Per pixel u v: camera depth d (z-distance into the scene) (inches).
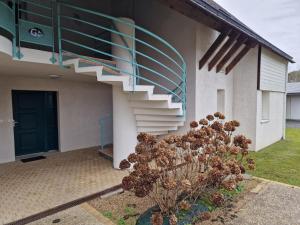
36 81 276.1
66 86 303.6
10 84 257.3
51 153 295.0
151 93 192.7
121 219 145.3
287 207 162.4
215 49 255.3
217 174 133.1
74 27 262.4
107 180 202.1
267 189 193.0
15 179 205.3
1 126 252.5
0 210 151.3
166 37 272.8
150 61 287.7
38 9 233.1
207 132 154.2
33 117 289.9
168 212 140.6
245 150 163.3
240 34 265.0
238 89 339.6
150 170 124.5
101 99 341.4
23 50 166.1
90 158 272.5
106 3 292.2
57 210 155.7
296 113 802.2
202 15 215.0
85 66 183.8
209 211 154.4
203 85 269.9
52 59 180.4
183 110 230.2
